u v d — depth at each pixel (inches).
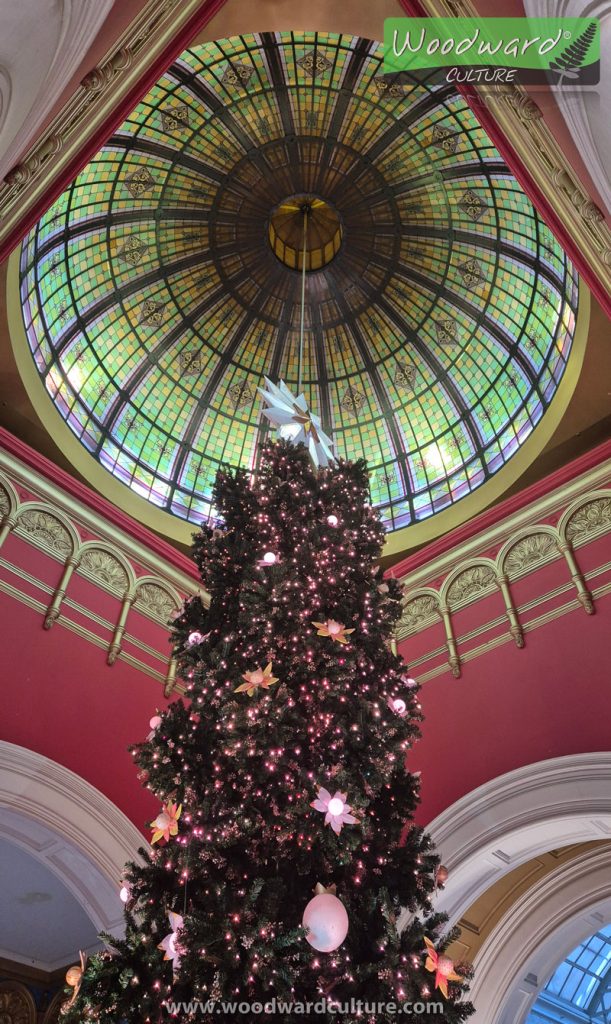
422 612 536.7
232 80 530.6
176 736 244.4
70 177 293.3
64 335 569.9
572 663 433.1
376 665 267.0
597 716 404.2
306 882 225.9
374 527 305.7
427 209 601.6
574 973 679.1
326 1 293.1
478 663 478.9
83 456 553.6
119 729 436.8
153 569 531.2
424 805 438.6
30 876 480.7
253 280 662.5
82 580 477.1
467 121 519.5
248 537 293.4
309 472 314.7
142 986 205.0
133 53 273.0
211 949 194.1
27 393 502.0
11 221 288.8
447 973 202.4
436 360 657.6
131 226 590.6
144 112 524.4
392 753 237.3
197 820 219.5
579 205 295.6
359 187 605.6
